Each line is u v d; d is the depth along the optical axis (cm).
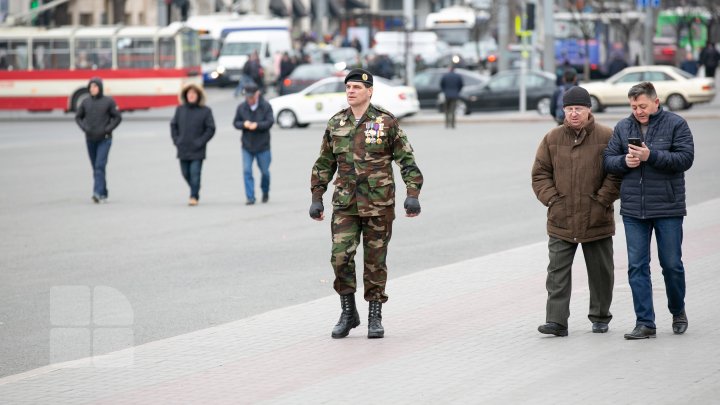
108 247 3988
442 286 3114
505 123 10275
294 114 10138
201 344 2509
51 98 11400
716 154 6812
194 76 11694
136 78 11331
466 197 5197
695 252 3484
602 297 2505
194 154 5081
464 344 2430
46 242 4122
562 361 2261
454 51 18112
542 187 2483
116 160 7250
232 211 4909
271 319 2766
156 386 2158
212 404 2022
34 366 2405
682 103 10931
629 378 2120
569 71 5700
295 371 2241
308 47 18412
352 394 2062
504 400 1995
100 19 16125
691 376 2123
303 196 5409
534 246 3794
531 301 2877
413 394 2050
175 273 3469
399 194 5347
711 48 13700
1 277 3438
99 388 2156
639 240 2436
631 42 17525
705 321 2584
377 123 2495
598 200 2453
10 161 7231
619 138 2428
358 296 3058
